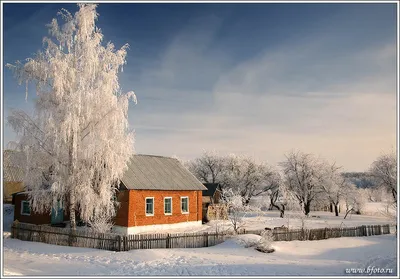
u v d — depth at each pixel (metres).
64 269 14.68
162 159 34.81
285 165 52.84
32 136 21.31
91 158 21.70
